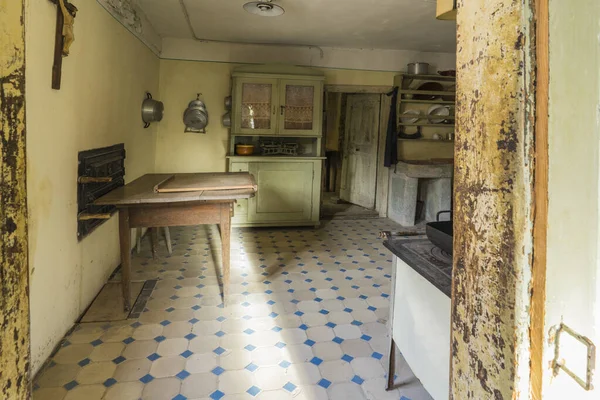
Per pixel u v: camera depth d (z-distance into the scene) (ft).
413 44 17.02
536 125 2.03
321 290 10.51
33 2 6.39
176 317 8.86
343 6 12.29
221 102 17.30
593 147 1.80
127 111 12.10
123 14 11.36
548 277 2.03
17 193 2.44
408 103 18.58
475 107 2.52
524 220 2.11
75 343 7.70
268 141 17.97
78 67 8.31
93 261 9.63
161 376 6.79
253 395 6.36
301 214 16.89
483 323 2.49
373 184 20.40
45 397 6.19
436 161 18.11
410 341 5.73
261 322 8.72
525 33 2.05
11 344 2.42
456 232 2.81
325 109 20.44
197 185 9.88
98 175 9.58
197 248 13.85
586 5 1.81
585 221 1.85
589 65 1.80
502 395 2.31
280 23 14.24
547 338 2.06
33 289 6.64
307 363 7.25
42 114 6.82
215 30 15.33
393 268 6.27
